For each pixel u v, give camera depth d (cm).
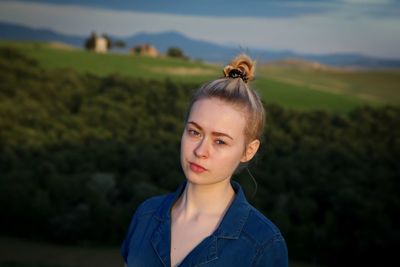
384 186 3438
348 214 3228
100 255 3117
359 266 3228
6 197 3347
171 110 4959
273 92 5169
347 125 4400
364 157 3912
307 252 3250
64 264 2850
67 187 3447
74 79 5294
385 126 4384
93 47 8000
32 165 3816
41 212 3341
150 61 6231
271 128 4409
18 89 5097
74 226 3294
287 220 3172
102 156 3906
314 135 4291
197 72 6016
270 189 3453
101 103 5019
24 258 2909
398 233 3102
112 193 3503
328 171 3653
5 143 4178
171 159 3922
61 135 4422
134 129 4644
